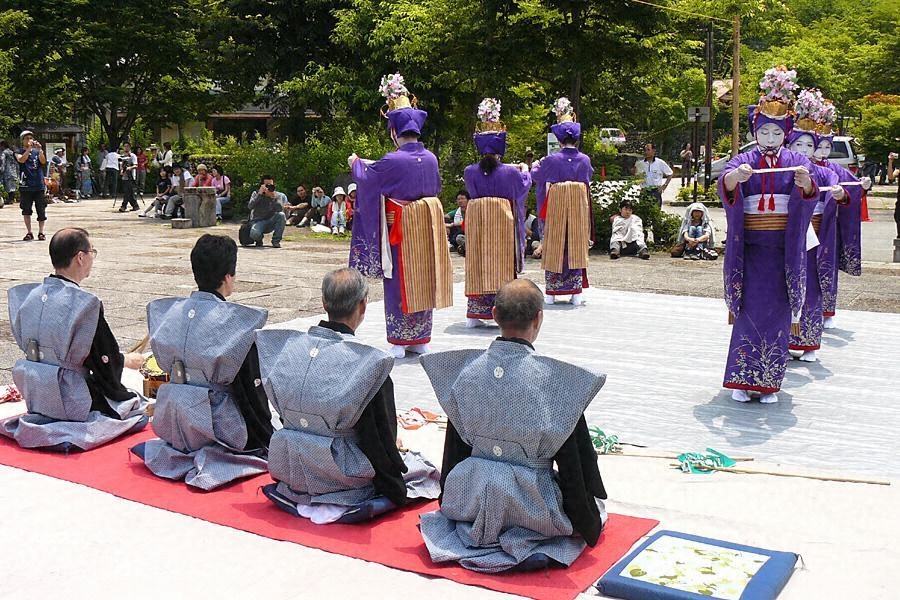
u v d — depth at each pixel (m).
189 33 29.44
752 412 6.21
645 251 14.77
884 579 3.73
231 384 4.89
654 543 3.96
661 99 34.00
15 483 4.78
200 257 4.88
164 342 4.87
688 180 30.28
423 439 5.60
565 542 3.89
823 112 8.11
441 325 9.25
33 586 3.65
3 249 14.24
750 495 4.68
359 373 4.13
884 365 7.55
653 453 5.34
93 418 5.40
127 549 4.00
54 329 5.23
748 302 6.35
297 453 4.28
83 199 28.30
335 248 15.66
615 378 7.04
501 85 19.12
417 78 20.59
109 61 29.52
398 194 7.60
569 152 10.18
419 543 4.06
